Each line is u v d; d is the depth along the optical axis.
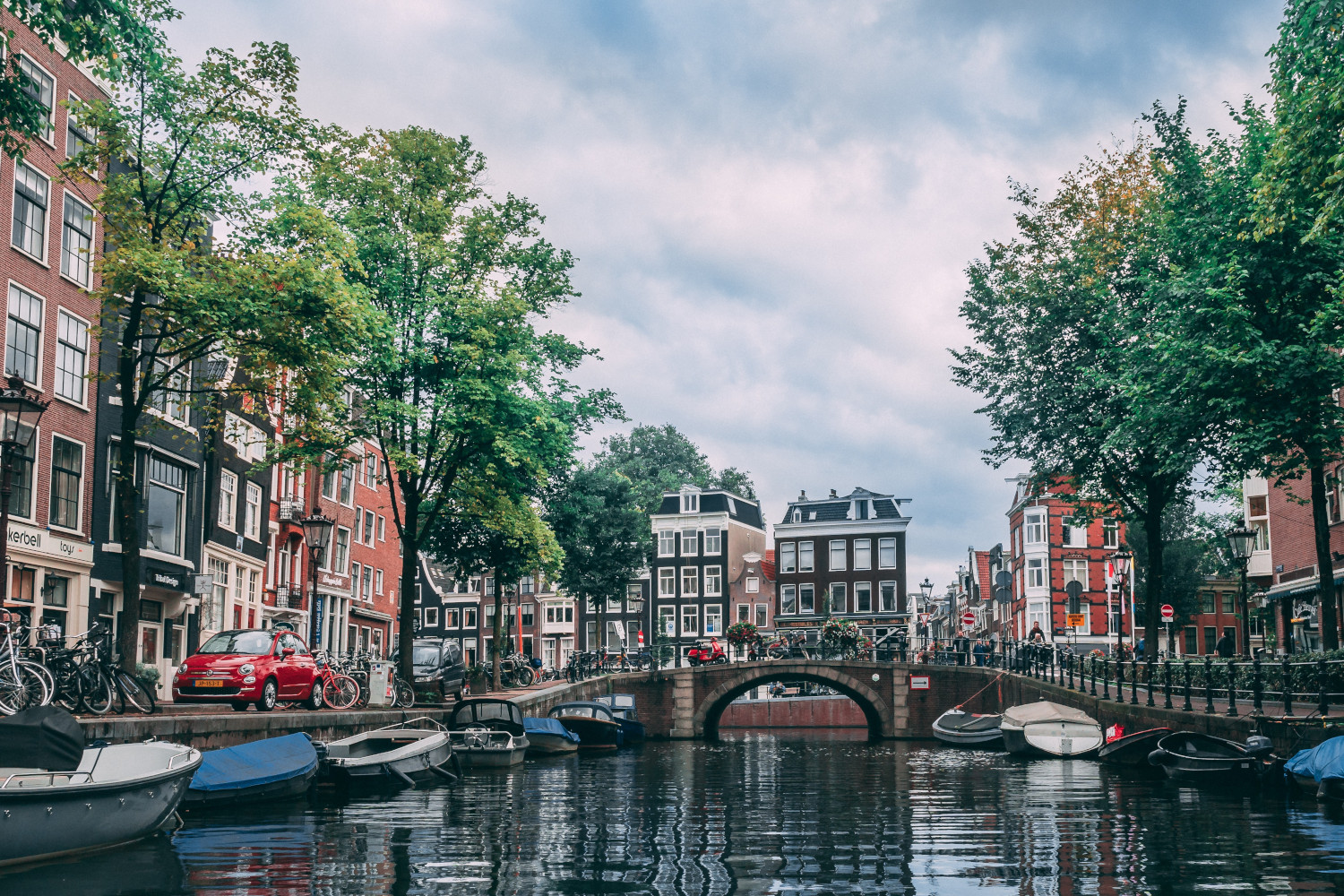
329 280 19.17
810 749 41.56
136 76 19.23
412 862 12.15
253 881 10.92
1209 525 62.22
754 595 79.88
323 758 19.66
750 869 11.80
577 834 14.62
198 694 21.77
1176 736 21.05
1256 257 22.44
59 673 16.59
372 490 54.50
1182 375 23.34
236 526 37.88
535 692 41.06
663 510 81.56
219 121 19.66
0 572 17.00
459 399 26.89
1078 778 23.58
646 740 52.47
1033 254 32.09
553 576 40.50
